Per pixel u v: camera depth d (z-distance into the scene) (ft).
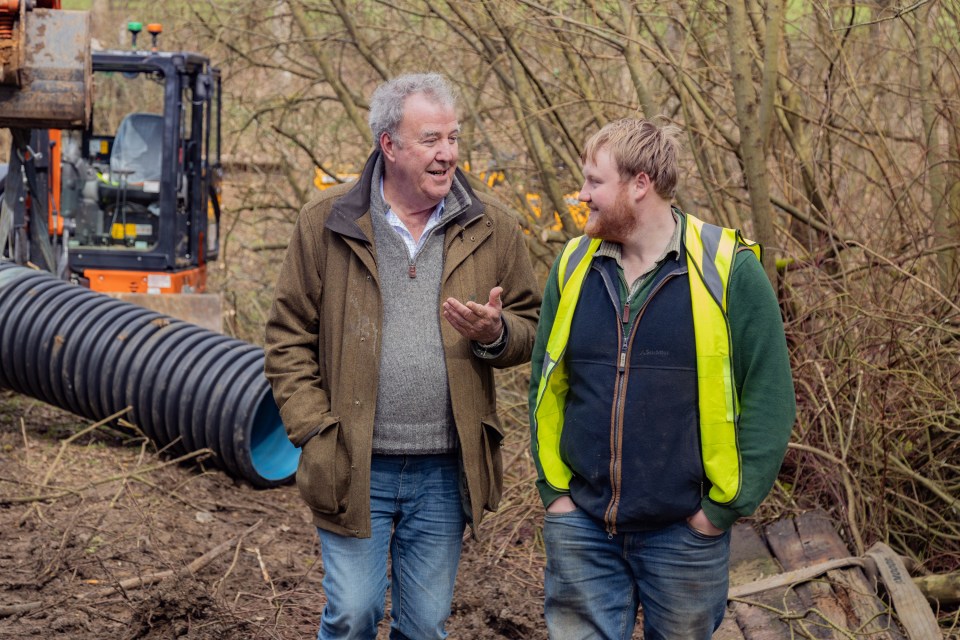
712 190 19.67
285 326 9.92
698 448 8.83
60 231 27.99
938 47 18.56
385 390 9.63
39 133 25.73
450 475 9.91
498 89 24.30
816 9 19.16
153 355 19.93
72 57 19.61
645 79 19.24
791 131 20.36
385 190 9.83
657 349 8.80
